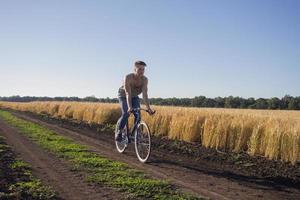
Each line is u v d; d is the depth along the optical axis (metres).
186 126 15.34
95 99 95.06
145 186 6.94
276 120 13.30
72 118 34.16
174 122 16.39
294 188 7.55
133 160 9.99
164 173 8.33
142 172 8.27
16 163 9.06
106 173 8.05
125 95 10.52
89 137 16.25
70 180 7.46
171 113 18.20
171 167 9.17
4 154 10.54
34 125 22.78
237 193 6.85
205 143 13.55
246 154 12.05
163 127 17.67
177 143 14.59
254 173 8.84
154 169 8.77
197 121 15.13
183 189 6.88
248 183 7.75
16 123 24.58
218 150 12.84
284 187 7.59
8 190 6.61
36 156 10.33
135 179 7.48
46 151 11.29
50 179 7.54
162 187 6.93
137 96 10.39
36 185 6.97
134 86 10.06
